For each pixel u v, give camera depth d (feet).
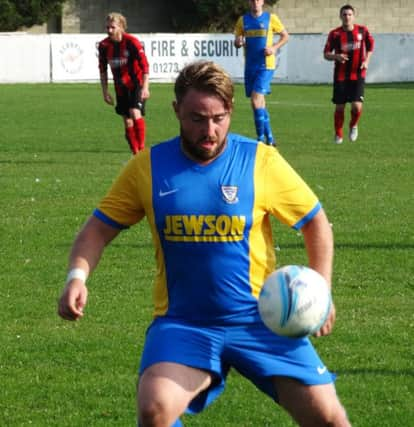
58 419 38.86
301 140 141.08
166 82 289.33
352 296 56.49
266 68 129.90
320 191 93.09
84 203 86.38
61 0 344.90
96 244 31.30
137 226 77.10
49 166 110.42
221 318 30.32
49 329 50.49
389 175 104.27
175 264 30.60
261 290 29.53
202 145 29.78
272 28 129.59
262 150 31.09
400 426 38.04
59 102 215.51
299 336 29.22
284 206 30.76
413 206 85.71
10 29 344.08
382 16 372.58
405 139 142.31
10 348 47.37
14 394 41.55
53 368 44.70
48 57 282.97
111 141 138.62
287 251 67.87
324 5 369.71
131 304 55.16
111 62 113.50
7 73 282.15
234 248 30.30
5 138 142.00
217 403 40.73
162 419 28.30
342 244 69.87
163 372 29.14
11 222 77.82
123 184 31.35
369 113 191.31
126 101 114.73
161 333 30.30
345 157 119.85
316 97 240.53
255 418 39.17
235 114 191.31
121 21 112.78
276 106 211.41
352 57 134.51
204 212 30.22
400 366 44.75
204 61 30.04
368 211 82.99
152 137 147.02
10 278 60.70
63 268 63.41
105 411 39.75
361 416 39.04
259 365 29.91
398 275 61.26
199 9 355.97
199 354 29.86
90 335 49.52
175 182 30.48
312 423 29.76
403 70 306.14
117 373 44.09
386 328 50.29
